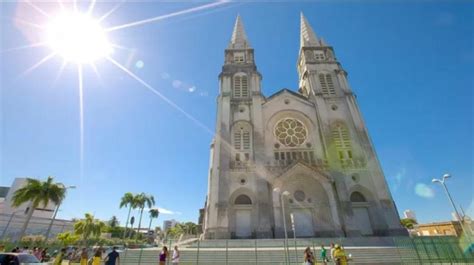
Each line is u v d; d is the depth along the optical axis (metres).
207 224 36.12
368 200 35.78
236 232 34.31
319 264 24.30
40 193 43.47
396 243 26.27
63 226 71.94
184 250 26.00
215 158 39.91
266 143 41.72
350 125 42.00
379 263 24.44
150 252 25.73
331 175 37.75
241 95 46.69
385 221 33.56
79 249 34.94
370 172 37.50
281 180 36.59
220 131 41.69
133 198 76.19
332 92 46.28
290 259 25.05
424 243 25.97
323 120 42.28
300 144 42.06
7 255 16.00
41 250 29.59
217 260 25.16
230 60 52.44
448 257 25.12
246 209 35.81
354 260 24.70
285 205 35.62
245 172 38.50
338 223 34.00
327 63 50.28
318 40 56.50
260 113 43.69
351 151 39.62
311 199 36.38
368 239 30.08
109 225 92.12
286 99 46.12
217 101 47.22
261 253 25.58
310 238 31.39
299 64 57.12
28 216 42.75
